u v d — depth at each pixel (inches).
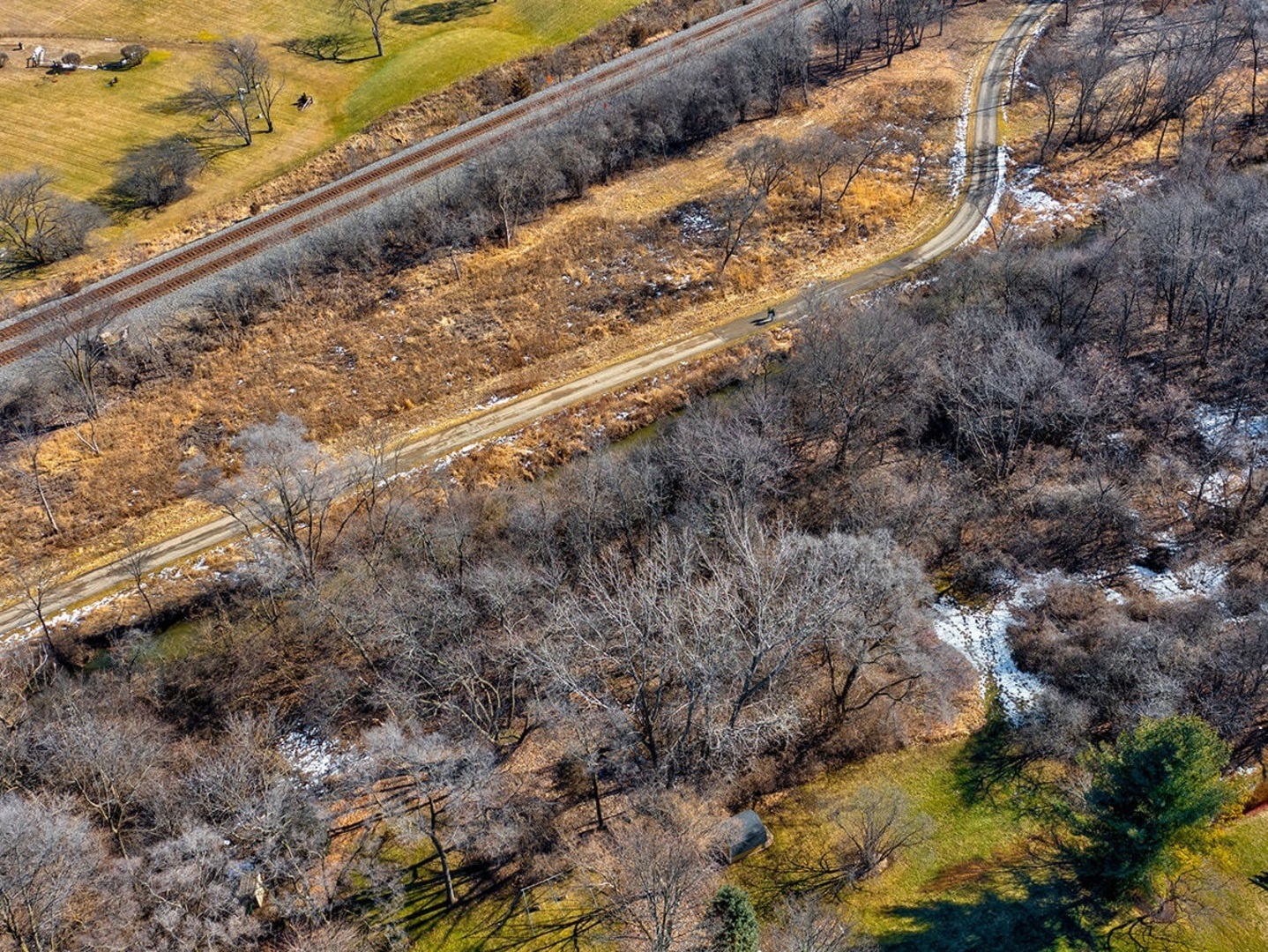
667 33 5816.9
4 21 5659.5
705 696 2229.3
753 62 5098.4
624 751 2384.4
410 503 3152.1
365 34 5807.1
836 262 4274.1
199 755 2522.1
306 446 3019.2
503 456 3494.1
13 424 3661.4
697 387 3693.4
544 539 2876.5
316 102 5255.9
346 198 4584.2
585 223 4495.6
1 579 3221.0
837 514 2935.5
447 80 5349.4
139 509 3403.1
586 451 3476.9
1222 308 3331.7
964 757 2406.5
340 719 2696.9
